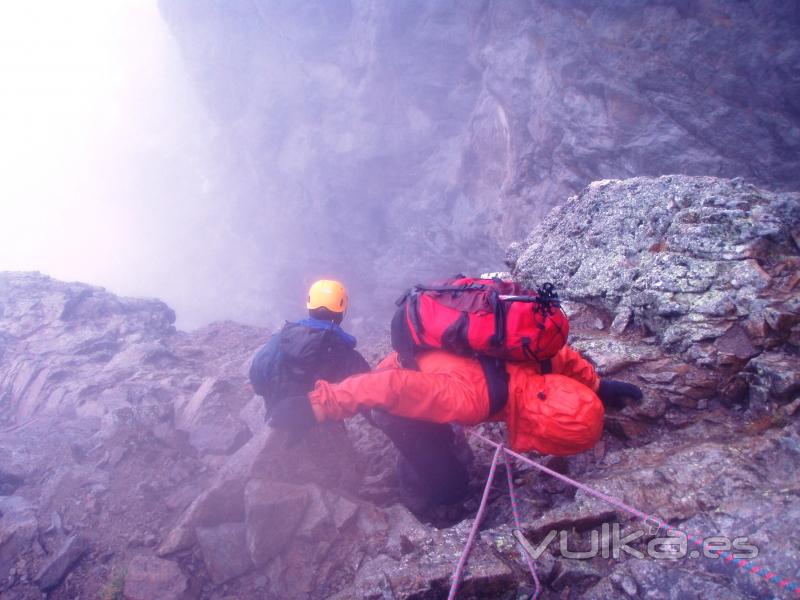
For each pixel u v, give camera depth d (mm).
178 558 4453
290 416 3684
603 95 25844
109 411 6965
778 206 5051
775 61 20641
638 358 4668
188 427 6387
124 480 5621
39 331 10977
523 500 4234
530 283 6637
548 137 28344
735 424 4105
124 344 10703
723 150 22781
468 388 3621
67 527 5059
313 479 4934
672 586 2973
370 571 3777
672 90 23500
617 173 25750
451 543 3650
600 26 25609
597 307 5719
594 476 4090
